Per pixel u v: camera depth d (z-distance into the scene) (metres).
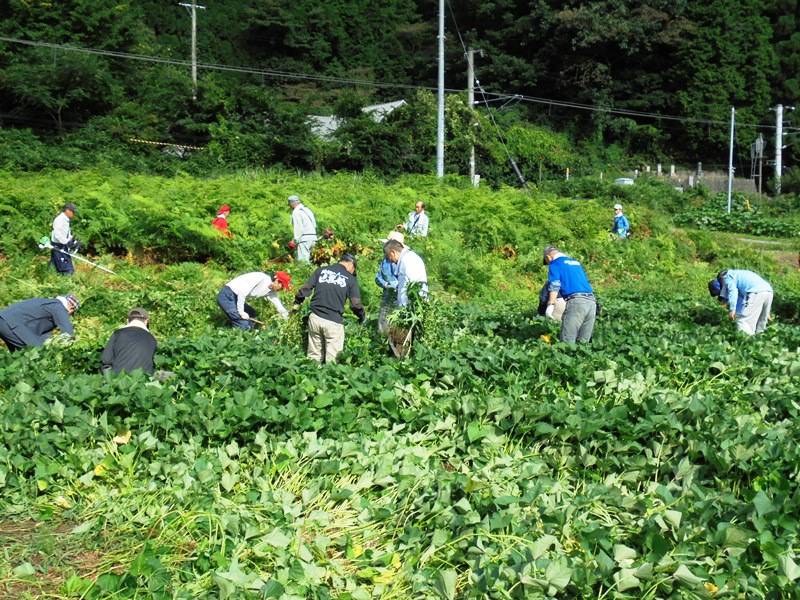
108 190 19.55
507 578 4.27
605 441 6.15
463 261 17.55
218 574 4.29
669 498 5.22
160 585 4.33
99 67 38.22
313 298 9.30
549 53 61.66
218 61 60.56
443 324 10.59
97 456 5.93
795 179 56.34
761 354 9.31
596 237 22.45
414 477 5.59
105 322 12.13
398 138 37.50
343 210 20.08
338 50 64.19
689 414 6.43
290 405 6.54
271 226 18.14
